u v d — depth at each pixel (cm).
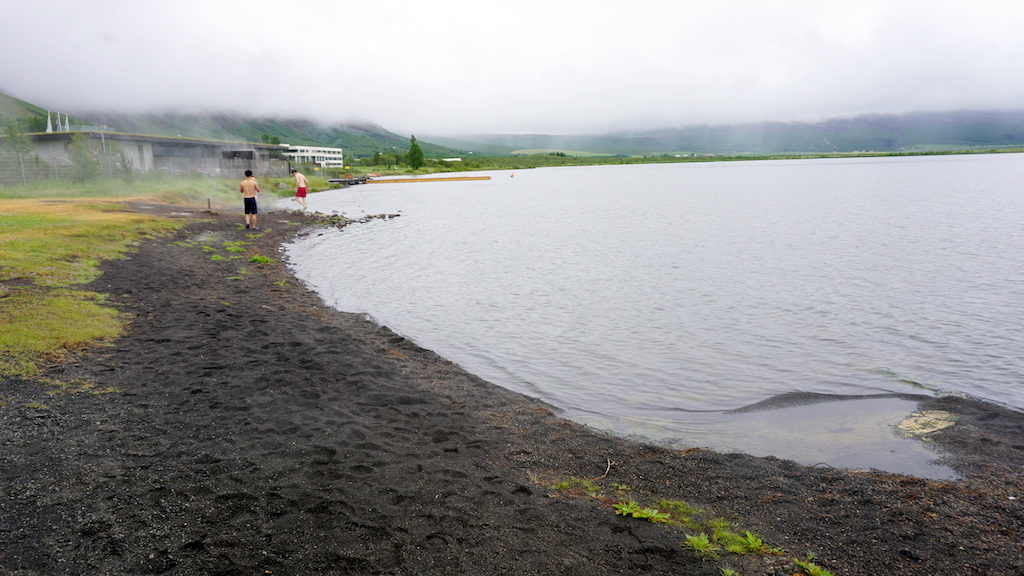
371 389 787
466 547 425
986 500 516
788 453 649
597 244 2564
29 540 391
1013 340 1095
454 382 862
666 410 788
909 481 556
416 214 4075
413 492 505
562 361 1002
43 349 789
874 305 1404
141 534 409
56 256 1425
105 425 591
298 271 1825
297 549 406
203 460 533
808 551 437
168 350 857
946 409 764
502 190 7525
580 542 441
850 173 10869
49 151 4203
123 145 4547
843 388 861
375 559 402
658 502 520
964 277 1734
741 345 1094
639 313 1346
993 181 7262
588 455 629
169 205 3241
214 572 373
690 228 3170
